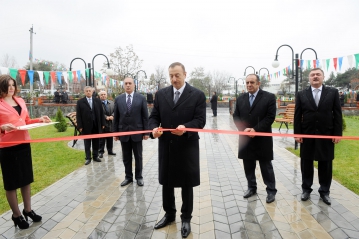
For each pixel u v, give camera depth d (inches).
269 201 130.4
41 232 106.4
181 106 100.7
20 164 105.3
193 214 120.4
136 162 165.3
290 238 98.3
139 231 106.1
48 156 245.3
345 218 113.0
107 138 254.2
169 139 101.0
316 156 126.6
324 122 125.6
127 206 131.1
